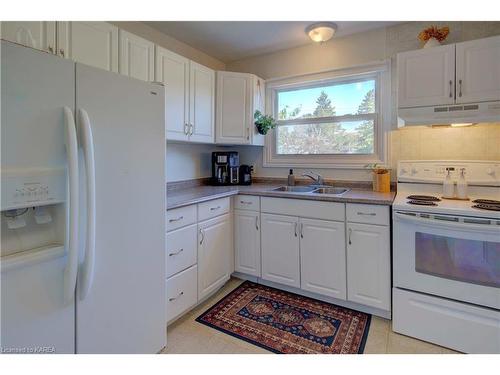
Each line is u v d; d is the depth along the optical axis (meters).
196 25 2.41
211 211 2.28
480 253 1.57
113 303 1.29
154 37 2.48
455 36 2.21
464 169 2.03
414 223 1.74
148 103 1.42
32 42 1.39
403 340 1.76
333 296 2.15
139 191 1.39
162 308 1.56
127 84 1.31
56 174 1.02
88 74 1.14
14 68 0.92
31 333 1.00
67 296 1.08
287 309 2.13
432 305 1.72
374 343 1.73
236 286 2.54
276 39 2.70
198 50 2.95
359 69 2.58
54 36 1.47
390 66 2.46
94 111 1.17
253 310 2.12
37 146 0.97
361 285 2.02
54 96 1.02
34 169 0.96
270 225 2.41
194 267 2.09
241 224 2.56
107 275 1.25
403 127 2.30
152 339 1.51
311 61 2.84
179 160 2.75
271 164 3.12
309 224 2.22
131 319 1.38
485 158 2.11
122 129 1.29
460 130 2.19
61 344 1.09
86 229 1.10
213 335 1.82
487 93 1.79
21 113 0.94
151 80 2.01
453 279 1.65
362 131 2.69
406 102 2.04
